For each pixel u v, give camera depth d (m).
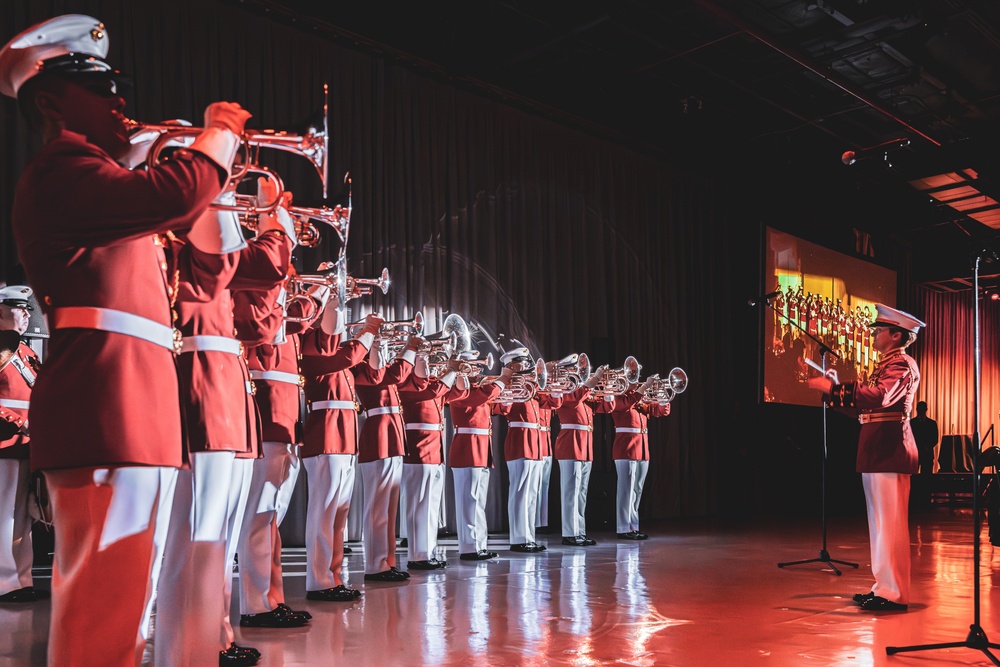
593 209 10.36
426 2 8.36
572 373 7.25
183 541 2.68
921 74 9.80
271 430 3.77
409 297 8.27
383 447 5.20
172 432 1.84
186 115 6.76
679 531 9.03
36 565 5.70
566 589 4.98
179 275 2.15
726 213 12.14
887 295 14.16
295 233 2.81
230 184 2.01
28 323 4.50
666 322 11.09
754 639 3.75
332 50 7.85
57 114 1.77
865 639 3.78
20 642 3.49
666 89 10.48
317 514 4.52
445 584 5.12
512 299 9.24
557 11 8.57
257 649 3.42
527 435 7.07
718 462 11.64
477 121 9.16
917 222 13.96
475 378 6.30
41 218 1.67
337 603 4.44
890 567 4.49
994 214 13.36
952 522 10.77
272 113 7.32
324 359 4.21
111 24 6.41
